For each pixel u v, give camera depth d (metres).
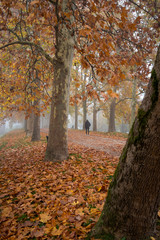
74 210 2.88
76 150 7.96
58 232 2.29
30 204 3.32
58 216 2.79
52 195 3.50
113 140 12.62
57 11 3.41
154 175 1.54
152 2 6.79
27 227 2.55
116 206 1.77
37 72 6.56
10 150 10.81
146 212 1.63
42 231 2.39
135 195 1.62
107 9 3.40
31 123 18.45
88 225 2.30
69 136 16.14
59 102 6.32
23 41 5.93
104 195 3.21
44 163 6.14
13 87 6.97
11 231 2.54
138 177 1.59
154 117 1.48
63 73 6.23
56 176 4.70
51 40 7.92
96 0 3.11
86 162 5.78
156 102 1.47
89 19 3.05
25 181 4.59
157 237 1.69
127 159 1.69
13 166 6.40
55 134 6.36
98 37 2.67
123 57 5.36
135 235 1.67
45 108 6.33
